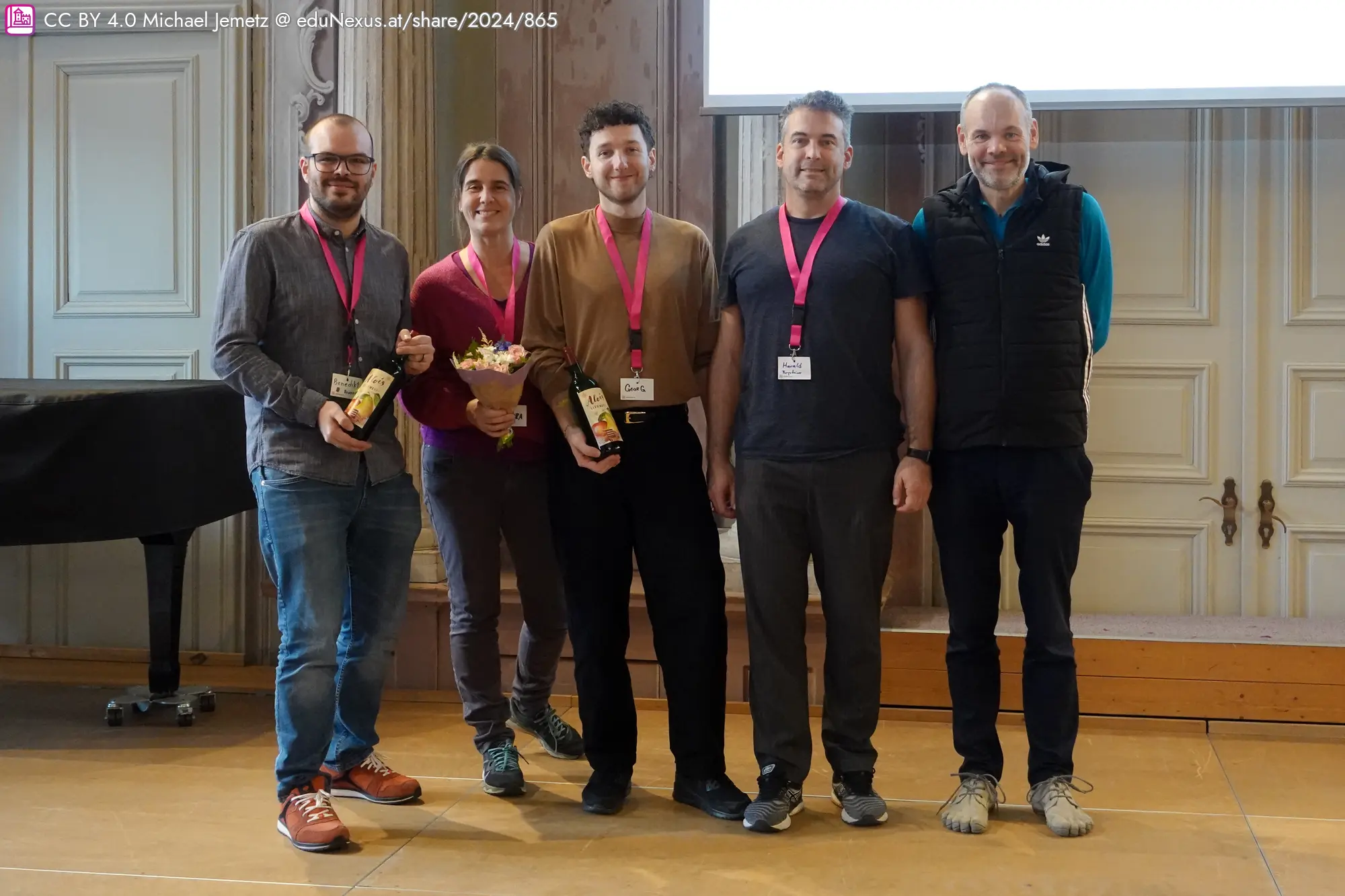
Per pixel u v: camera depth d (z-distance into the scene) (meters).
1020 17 3.88
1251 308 4.11
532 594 3.11
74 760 3.28
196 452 3.45
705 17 4.00
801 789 2.81
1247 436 4.13
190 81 4.45
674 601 2.76
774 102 3.97
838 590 2.71
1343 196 4.06
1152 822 2.80
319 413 2.56
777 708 2.75
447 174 4.41
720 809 2.78
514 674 3.94
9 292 4.59
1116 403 4.20
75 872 2.47
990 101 2.62
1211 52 3.80
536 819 2.80
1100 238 2.75
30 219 4.57
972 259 2.70
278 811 2.86
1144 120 4.14
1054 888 2.39
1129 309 4.18
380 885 2.41
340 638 2.91
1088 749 3.45
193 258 4.48
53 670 4.36
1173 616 4.12
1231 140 4.11
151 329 4.53
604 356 2.75
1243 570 4.16
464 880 2.44
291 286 2.63
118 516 3.27
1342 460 4.09
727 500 2.87
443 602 3.98
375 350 2.73
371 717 2.89
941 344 2.75
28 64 4.54
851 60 3.95
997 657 2.84
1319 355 4.09
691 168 4.21
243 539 4.45
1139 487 4.20
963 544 2.76
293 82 4.33
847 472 2.68
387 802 2.90
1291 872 2.49
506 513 3.02
